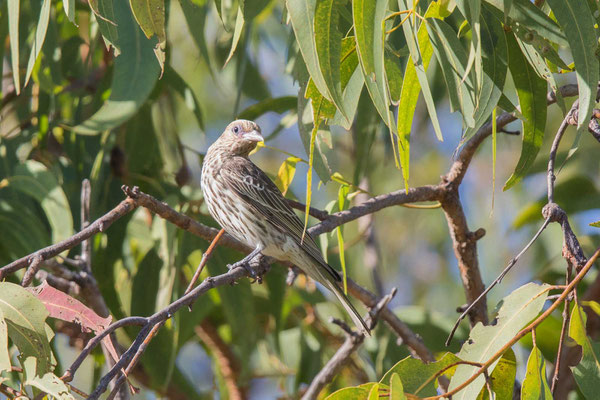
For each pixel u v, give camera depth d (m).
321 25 6.24
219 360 13.16
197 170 15.68
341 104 6.27
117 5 9.47
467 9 6.22
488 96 6.85
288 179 9.30
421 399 6.30
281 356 12.82
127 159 11.77
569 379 10.20
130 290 11.34
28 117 12.11
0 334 6.00
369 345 12.16
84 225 9.35
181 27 15.21
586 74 6.38
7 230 10.49
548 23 6.82
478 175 15.85
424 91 6.37
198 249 11.34
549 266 12.06
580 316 6.65
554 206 7.03
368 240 13.23
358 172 10.65
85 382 14.83
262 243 10.51
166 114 13.18
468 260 9.54
